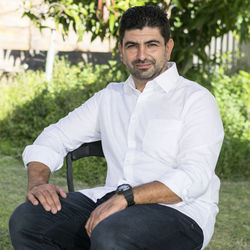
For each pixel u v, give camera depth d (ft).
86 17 21.02
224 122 23.47
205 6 20.76
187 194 8.15
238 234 14.35
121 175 9.22
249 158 22.06
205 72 25.07
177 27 22.59
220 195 18.25
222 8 20.72
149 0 20.26
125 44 8.95
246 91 27.14
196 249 8.30
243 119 24.64
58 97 23.77
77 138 9.96
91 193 9.24
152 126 8.89
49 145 9.69
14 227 8.38
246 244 13.66
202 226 8.48
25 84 25.72
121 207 8.02
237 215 16.06
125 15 8.96
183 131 8.75
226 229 14.75
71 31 28.35
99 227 7.69
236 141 22.17
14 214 8.50
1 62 28.09
